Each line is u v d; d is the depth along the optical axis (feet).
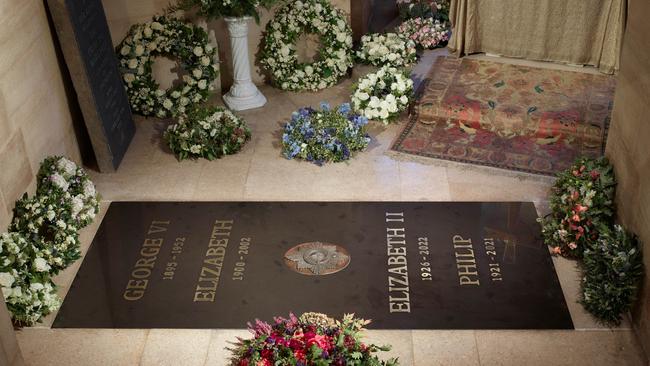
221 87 25.70
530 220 18.25
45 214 16.51
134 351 14.79
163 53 24.23
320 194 19.47
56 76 19.62
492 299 15.80
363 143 21.26
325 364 12.42
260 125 23.12
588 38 24.34
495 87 23.97
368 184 19.86
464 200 19.08
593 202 16.47
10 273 14.90
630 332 14.93
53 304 15.43
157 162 21.22
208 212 18.86
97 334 15.23
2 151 16.08
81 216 17.88
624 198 16.01
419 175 20.20
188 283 16.47
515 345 14.69
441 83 24.44
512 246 17.35
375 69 25.11
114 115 21.24
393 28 29.71
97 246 17.76
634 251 14.55
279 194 19.53
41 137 18.37
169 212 18.93
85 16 19.98
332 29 24.76
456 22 25.81
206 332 15.17
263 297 15.99
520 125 22.00
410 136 22.11
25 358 14.70
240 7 22.36
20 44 17.40
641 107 15.05
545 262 16.81
